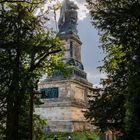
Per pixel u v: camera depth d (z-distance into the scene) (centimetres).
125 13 1975
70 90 6812
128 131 1867
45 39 2727
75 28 7962
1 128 2722
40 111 6950
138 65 1850
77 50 7919
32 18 2439
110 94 2341
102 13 2100
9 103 2311
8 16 2178
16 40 2119
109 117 2292
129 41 2017
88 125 7106
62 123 6638
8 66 2069
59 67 3055
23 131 2992
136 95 1789
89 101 2472
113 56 2503
